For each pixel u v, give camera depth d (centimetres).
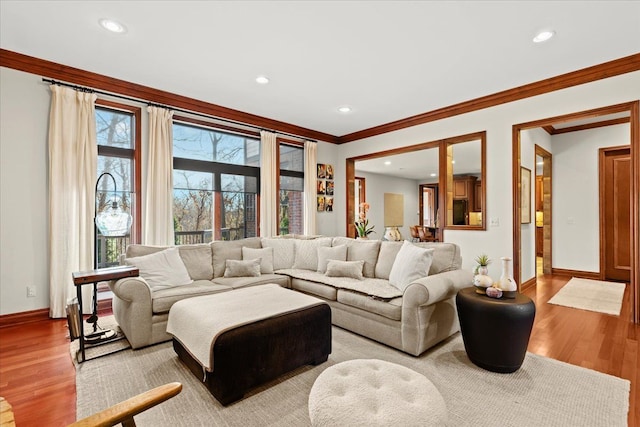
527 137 464
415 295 227
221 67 317
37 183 310
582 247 525
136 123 368
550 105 345
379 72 326
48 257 315
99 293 347
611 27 246
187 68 320
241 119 459
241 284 314
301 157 560
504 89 371
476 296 219
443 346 251
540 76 336
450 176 446
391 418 110
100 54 292
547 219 561
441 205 445
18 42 273
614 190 499
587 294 414
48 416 165
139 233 370
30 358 230
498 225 388
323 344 222
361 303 266
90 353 238
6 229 296
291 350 202
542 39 264
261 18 237
